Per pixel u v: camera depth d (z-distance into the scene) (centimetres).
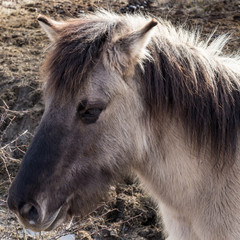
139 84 335
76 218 526
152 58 336
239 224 350
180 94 338
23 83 761
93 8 1041
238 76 367
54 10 1047
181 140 347
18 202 309
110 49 319
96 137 326
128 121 334
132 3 1045
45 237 526
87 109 315
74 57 312
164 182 360
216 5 998
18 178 312
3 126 708
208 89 344
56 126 312
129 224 552
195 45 375
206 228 359
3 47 882
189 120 341
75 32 328
